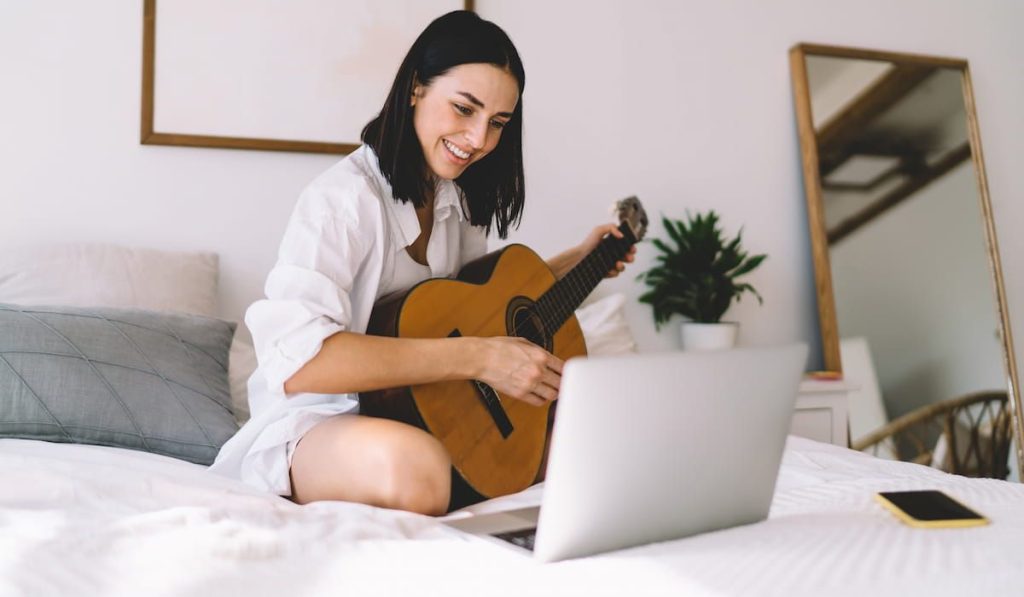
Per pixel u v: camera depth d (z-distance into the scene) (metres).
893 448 2.89
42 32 2.21
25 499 0.99
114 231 2.26
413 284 1.50
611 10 2.77
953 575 0.72
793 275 2.97
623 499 0.83
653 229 2.79
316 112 2.42
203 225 2.32
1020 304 3.24
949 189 3.13
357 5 2.46
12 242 2.18
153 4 2.29
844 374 2.87
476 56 1.35
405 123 1.40
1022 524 0.92
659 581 0.73
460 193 1.58
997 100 3.32
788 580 0.72
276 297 1.25
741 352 0.89
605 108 2.74
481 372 1.26
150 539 0.84
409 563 0.81
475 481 1.29
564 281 1.69
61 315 1.67
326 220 1.30
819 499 1.11
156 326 1.77
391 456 1.13
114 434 1.57
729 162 2.91
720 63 2.92
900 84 3.14
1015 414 3.06
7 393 1.54
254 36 2.37
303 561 0.81
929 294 3.03
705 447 0.88
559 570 0.78
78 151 2.24
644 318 2.77
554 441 0.79
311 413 1.29
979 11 3.34
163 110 2.29
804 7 3.06
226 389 1.79
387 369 1.21
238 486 1.19
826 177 2.96
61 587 0.72
